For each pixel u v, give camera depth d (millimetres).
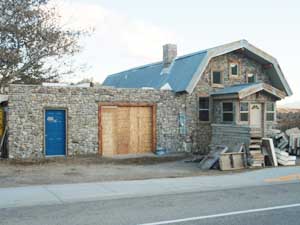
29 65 23578
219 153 16031
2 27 21828
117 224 6969
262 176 12641
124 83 30281
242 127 16125
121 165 17125
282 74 23969
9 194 9734
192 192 10266
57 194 9773
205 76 22625
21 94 18312
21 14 22281
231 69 23469
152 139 21281
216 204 8633
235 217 7406
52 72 24766
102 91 20031
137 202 8969
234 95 20844
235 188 10859
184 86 21406
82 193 9898
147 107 21359
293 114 30375
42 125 18688
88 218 7434
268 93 21859
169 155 20719
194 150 22016
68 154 19172
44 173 14172
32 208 8438
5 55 22156
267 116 22172
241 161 15523
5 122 18891
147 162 18312
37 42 23234
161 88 22531
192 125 22125
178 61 24469
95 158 19016
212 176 12906
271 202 8797
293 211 7871
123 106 20625
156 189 10508
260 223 6941
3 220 7340
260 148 15977
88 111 19688
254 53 23266
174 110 21734
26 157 18344
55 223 7078
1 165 16297
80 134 19484
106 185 11047
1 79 22969
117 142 20547
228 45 22406
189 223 6984
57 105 19016
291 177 12453
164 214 7707
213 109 22734
